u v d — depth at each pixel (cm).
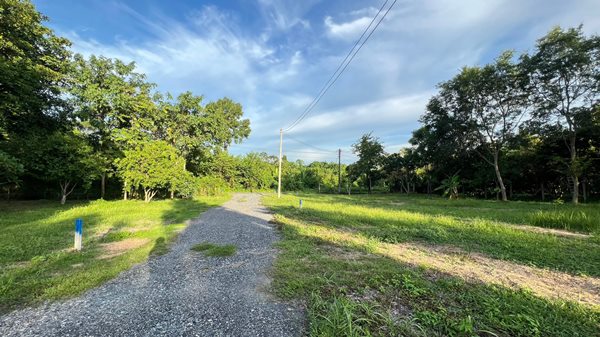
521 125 2823
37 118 1980
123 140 2375
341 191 5962
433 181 4491
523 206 2095
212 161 3938
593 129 2386
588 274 563
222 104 4491
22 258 626
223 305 411
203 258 665
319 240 839
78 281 487
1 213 1332
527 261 648
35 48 1897
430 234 916
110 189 2730
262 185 5638
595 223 1060
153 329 341
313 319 352
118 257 659
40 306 401
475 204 2325
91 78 2305
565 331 341
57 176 1758
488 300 414
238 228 1086
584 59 2186
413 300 423
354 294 445
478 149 3469
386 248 761
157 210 1630
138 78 2566
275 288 473
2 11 1554
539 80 2512
